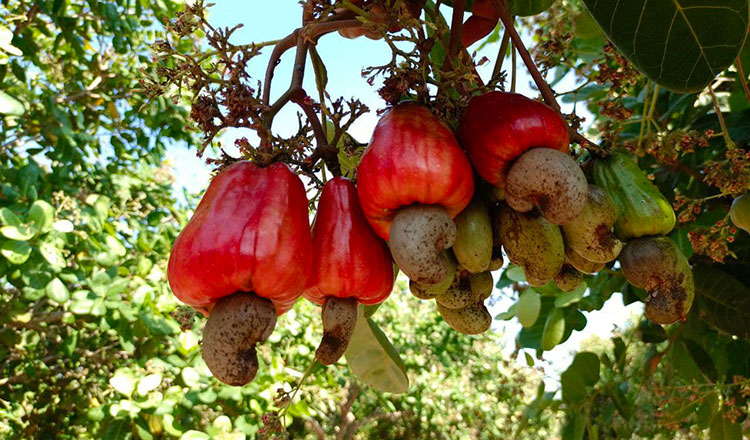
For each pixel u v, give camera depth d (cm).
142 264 132
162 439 119
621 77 39
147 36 160
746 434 79
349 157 32
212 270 24
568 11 51
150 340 134
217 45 26
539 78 30
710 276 61
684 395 76
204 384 120
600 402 90
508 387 277
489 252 28
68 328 142
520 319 69
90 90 145
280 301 25
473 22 40
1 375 157
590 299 74
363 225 27
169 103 148
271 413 32
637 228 28
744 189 43
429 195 25
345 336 27
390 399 263
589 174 31
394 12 26
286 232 25
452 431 293
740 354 73
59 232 110
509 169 26
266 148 26
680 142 48
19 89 148
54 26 144
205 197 26
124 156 158
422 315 275
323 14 28
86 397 146
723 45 26
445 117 27
